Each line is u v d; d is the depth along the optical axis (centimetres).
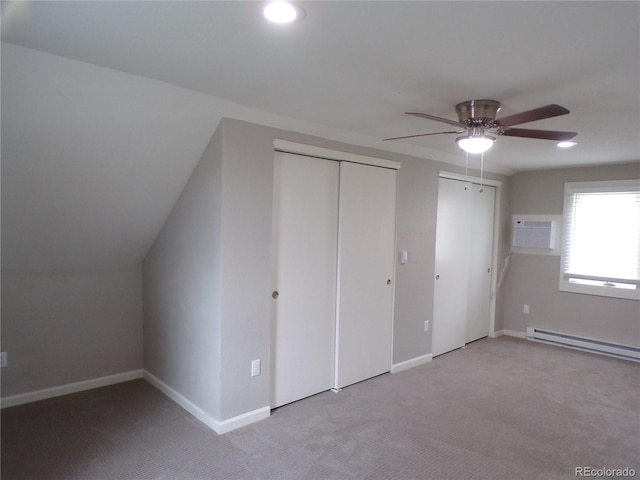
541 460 256
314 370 345
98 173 266
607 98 237
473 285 514
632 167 455
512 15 147
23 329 318
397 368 407
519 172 541
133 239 340
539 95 234
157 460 247
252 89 238
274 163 306
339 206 349
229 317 279
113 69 211
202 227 290
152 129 254
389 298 396
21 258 305
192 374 307
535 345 508
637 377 402
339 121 303
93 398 333
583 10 142
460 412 319
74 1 145
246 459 250
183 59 197
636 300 455
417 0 138
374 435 281
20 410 309
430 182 429
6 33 172
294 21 156
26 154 233
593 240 484
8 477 229
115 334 363
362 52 183
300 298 330
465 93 234
